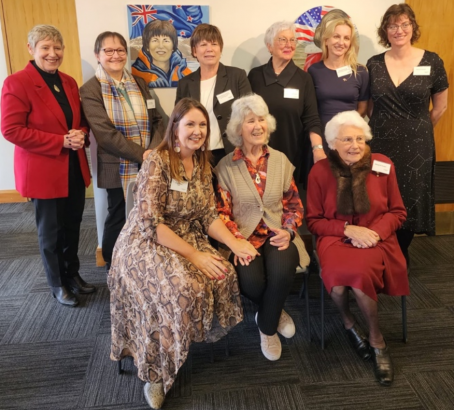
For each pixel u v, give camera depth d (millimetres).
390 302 2695
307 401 1924
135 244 1931
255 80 2857
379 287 2090
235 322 2035
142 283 1843
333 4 3010
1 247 3564
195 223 2135
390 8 2660
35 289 2898
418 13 3158
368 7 3049
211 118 2715
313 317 2559
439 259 3240
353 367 2131
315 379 2057
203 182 2059
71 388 2010
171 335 1782
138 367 1896
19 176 2436
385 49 3141
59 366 2154
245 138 2146
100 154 2727
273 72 2781
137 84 2764
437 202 3664
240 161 2188
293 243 2188
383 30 2725
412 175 2779
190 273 1807
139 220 1891
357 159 2170
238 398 1948
